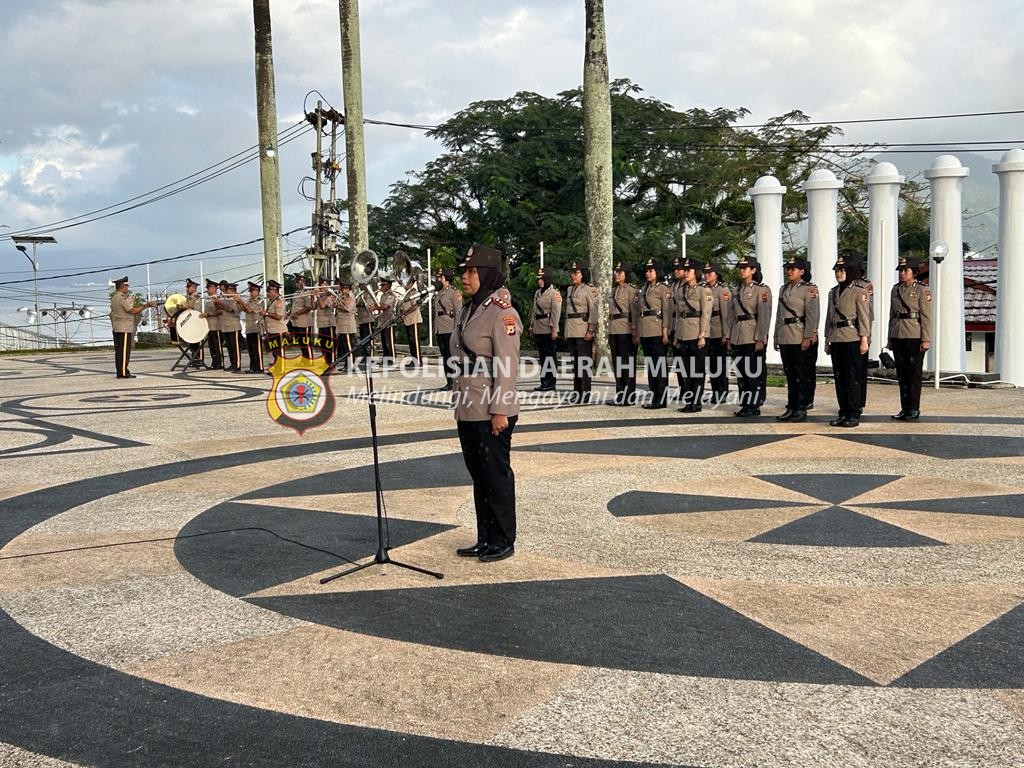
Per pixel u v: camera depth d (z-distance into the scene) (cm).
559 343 2330
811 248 1847
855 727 360
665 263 1373
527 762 340
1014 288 1627
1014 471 848
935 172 1653
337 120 2784
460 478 866
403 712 383
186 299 2378
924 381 1614
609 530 669
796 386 1199
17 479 909
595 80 1812
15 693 410
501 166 3444
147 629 485
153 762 347
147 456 1024
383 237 3794
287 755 349
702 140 3684
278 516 729
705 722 367
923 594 517
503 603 514
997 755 337
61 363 2684
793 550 610
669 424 1194
